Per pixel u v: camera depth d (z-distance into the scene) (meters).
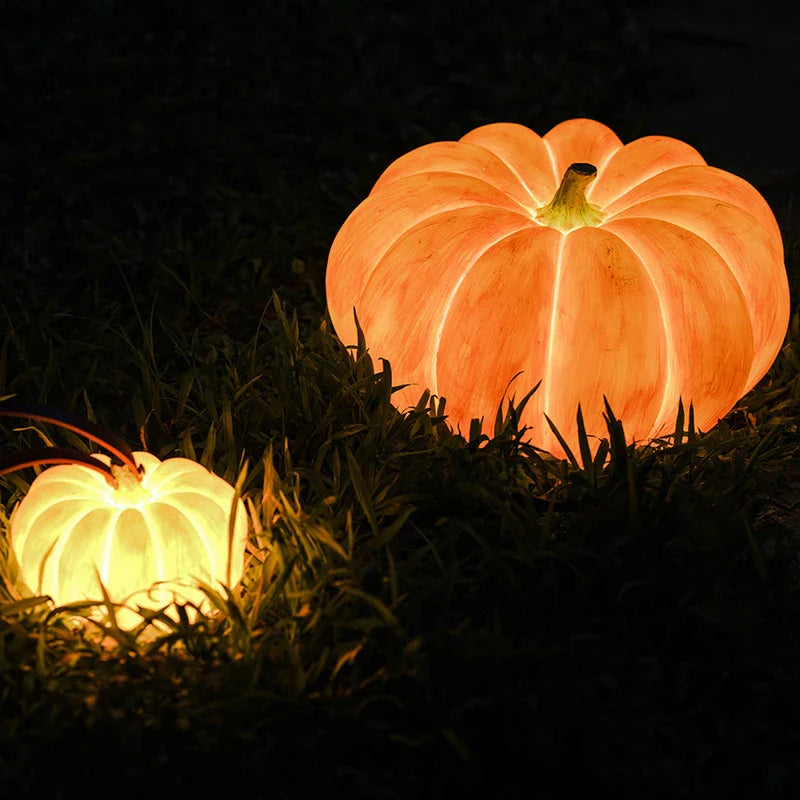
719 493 1.83
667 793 1.59
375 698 1.61
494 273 1.80
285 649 1.65
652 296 1.80
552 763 1.59
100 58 2.84
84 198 2.45
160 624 1.66
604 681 1.63
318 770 1.59
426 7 3.16
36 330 2.11
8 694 1.62
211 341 2.12
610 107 2.76
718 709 1.64
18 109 2.68
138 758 1.58
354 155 2.58
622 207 1.91
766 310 1.86
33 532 1.65
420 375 1.85
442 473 1.83
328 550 1.73
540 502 1.84
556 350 1.80
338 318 1.93
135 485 1.65
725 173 1.94
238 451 1.88
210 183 2.51
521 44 3.00
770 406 2.03
